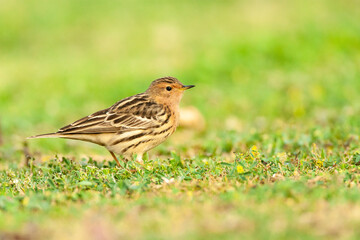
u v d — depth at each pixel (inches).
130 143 457.7
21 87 893.8
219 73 870.4
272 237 266.2
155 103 478.0
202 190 349.1
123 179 387.5
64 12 1293.1
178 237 270.1
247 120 705.6
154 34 1133.7
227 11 1255.5
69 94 841.5
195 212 301.7
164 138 476.7
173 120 481.4
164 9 1286.9
